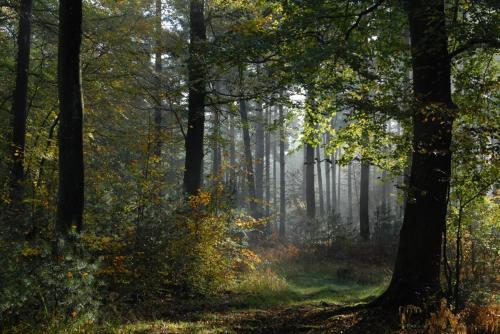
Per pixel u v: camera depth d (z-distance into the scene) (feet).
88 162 45.44
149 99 58.03
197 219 38.11
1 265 20.70
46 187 37.86
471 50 29.89
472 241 34.78
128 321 25.86
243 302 35.47
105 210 33.55
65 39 27.30
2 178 39.45
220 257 39.93
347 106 30.40
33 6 49.73
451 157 30.42
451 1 31.09
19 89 45.09
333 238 67.51
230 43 34.76
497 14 26.66
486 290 29.22
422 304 28.12
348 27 35.27
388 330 24.81
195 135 51.29
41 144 48.49
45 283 21.27
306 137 43.16
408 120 31.83
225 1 47.44
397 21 33.04
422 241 29.27
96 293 25.29
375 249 62.28
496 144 24.97
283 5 33.96
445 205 28.19
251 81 43.88
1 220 30.12
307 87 34.68
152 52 52.54
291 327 26.91
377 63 34.94
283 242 79.92
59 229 26.94
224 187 45.55
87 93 53.52
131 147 44.27
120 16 51.11
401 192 36.96
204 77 42.80
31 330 20.08
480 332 23.30
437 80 29.22
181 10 59.21
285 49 34.58
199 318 29.53
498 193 35.53
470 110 26.02
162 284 35.83
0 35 52.70
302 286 46.14
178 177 76.33
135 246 32.19
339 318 28.43
